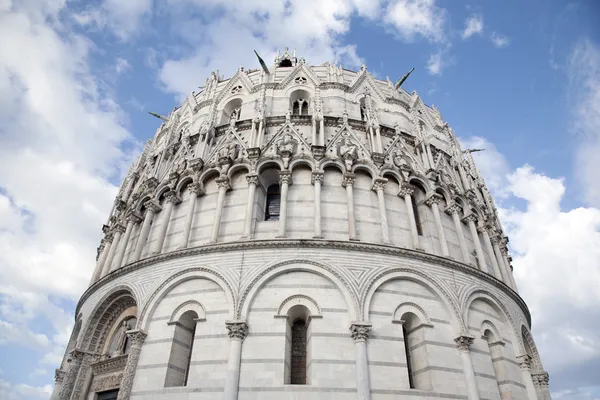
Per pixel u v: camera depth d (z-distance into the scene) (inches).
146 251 1112.2
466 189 1317.7
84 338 1049.5
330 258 908.6
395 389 779.4
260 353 797.9
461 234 1139.3
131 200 1327.5
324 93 1391.5
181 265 948.0
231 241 944.9
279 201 1114.1
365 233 1012.5
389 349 827.4
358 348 799.1
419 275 939.3
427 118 1589.6
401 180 1133.7
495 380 908.0
